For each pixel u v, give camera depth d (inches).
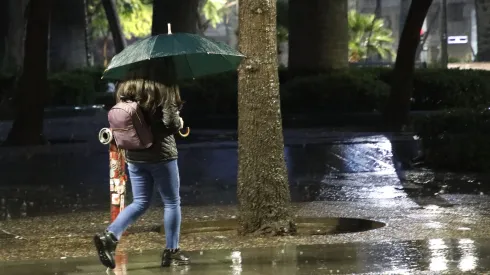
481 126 685.3
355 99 1172.5
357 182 633.0
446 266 314.3
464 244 361.7
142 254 352.2
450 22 3474.4
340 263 322.3
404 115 983.6
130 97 306.3
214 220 453.4
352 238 384.8
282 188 401.1
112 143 358.9
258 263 325.7
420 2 956.6
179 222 322.0
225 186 628.7
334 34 1306.6
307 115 1140.5
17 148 850.1
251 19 388.2
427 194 559.2
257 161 398.6
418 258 330.3
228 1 3698.3
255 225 399.9
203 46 315.0
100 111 1357.0
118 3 3011.8
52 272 317.7
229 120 1118.4
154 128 307.1
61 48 1824.6
